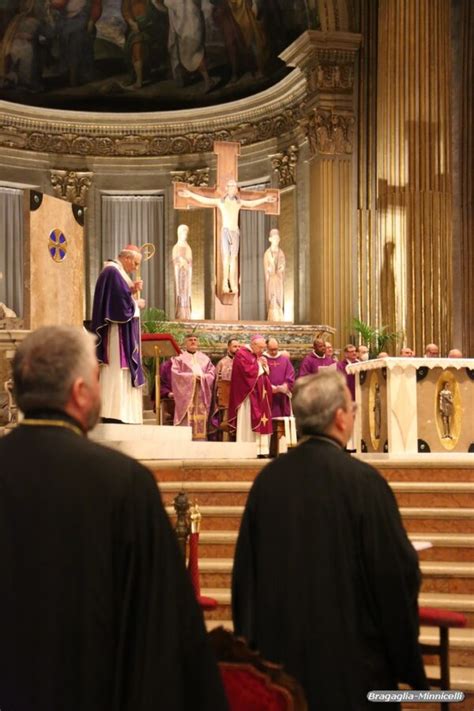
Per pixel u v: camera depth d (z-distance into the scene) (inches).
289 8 866.1
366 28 823.7
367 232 816.9
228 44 946.7
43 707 102.7
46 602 105.2
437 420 418.9
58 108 989.8
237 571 161.8
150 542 107.1
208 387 647.8
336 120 816.3
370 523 152.0
